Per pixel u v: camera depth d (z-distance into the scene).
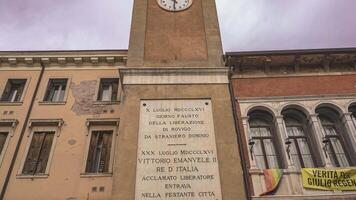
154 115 16.20
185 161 14.69
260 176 14.82
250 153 15.66
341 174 14.92
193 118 16.12
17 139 19.28
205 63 18.66
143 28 20.39
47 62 22.83
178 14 21.41
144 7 21.66
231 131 15.67
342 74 18.73
